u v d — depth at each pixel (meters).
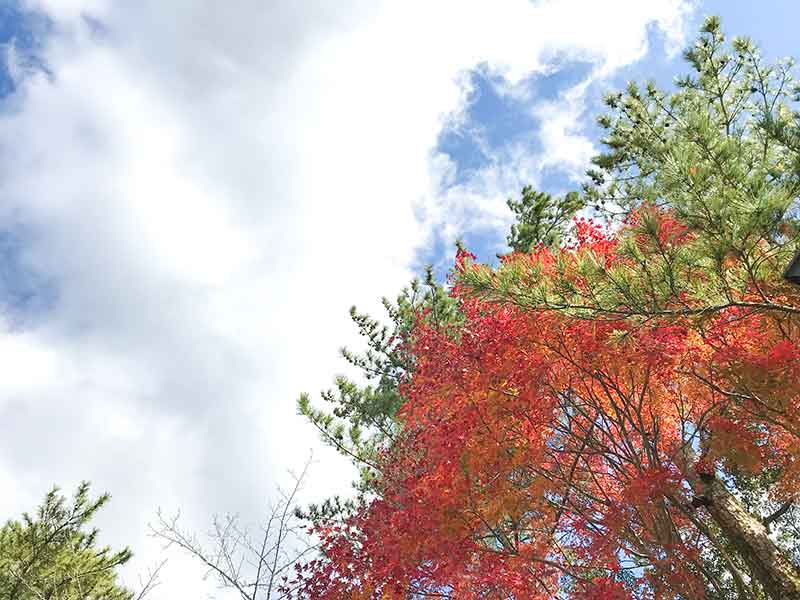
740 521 10.84
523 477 10.48
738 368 9.00
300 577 10.25
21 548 18.06
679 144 8.38
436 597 9.69
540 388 10.36
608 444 11.92
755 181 7.32
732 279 7.75
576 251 9.03
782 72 12.45
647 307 8.02
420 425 11.11
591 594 9.05
